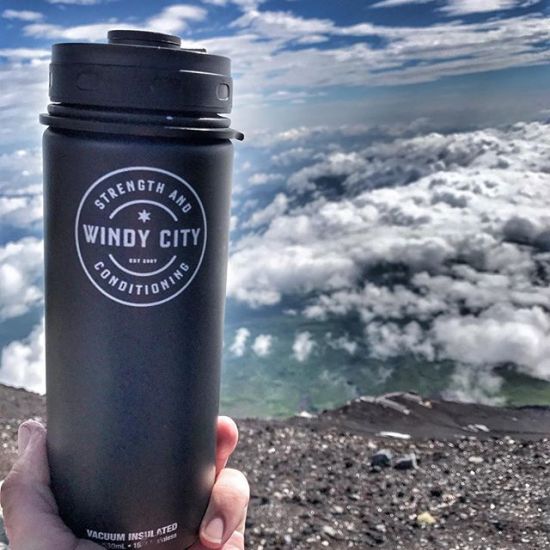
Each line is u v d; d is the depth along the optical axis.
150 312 0.29
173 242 0.29
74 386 0.30
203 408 0.32
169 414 0.30
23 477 0.34
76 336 0.29
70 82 0.28
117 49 0.27
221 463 0.41
